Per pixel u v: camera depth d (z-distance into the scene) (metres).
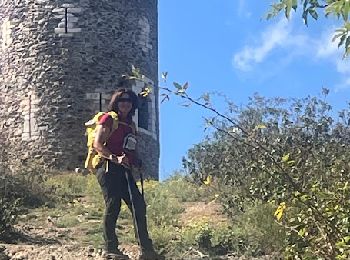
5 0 23.77
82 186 17.44
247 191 11.05
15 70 23.27
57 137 22.36
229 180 13.09
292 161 5.93
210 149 16.89
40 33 23.02
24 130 22.75
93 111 22.61
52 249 9.20
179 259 9.19
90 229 11.29
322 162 8.72
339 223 5.64
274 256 9.16
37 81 22.84
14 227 10.92
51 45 22.88
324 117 15.55
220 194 12.60
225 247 9.88
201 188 15.39
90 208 13.80
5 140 23.12
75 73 22.73
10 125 23.11
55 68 22.75
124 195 8.51
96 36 23.02
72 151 22.30
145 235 8.43
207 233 10.04
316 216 5.70
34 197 14.66
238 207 11.84
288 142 12.33
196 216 12.75
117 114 8.52
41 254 8.77
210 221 11.76
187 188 15.70
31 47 23.06
